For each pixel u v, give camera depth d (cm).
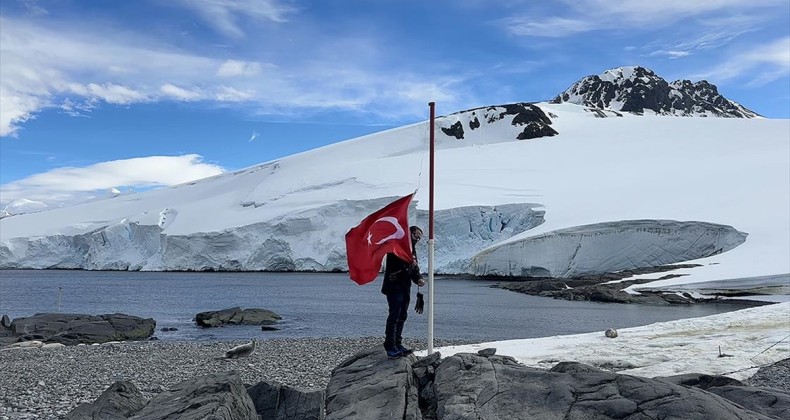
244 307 4041
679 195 6731
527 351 1310
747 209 5747
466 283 6012
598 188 7850
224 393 662
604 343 1397
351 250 786
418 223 7575
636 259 5722
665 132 11075
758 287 3875
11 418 953
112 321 2748
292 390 742
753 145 9144
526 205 7400
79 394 1158
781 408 645
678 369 1111
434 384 670
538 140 11850
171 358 1703
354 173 10206
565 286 4788
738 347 1301
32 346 2150
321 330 2850
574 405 556
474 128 13725
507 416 555
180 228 9100
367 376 710
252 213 9056
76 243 10312
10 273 9431
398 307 762
